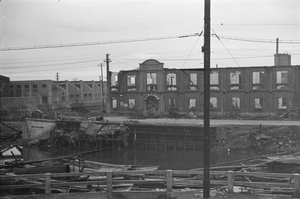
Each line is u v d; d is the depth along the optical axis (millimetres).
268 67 51188
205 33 13039
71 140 47562
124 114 58250
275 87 50969
